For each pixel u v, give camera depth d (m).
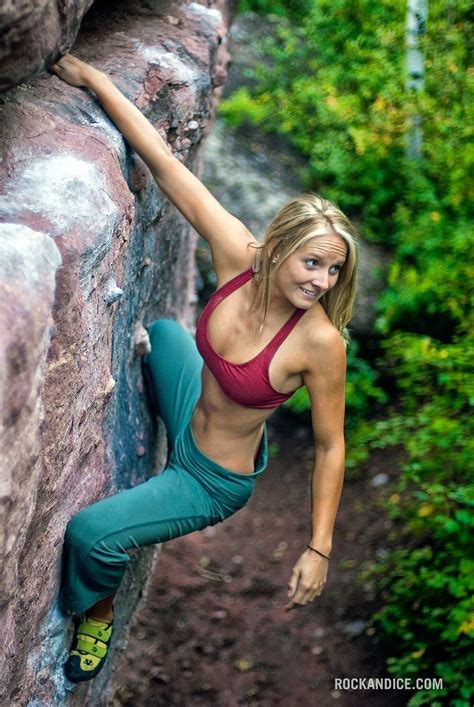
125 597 4.43
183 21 4.02
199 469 3.24
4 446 1.96
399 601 5.21
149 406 4.14
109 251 2.75
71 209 2.52
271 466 7.03
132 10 4.01
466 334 6.10
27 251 2.09
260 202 8.27
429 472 5.32
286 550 6.22
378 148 7.97
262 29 10.41
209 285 7.57
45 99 2.92
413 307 7.15
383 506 6.17
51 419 2.51
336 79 8.77
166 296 4.70
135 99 3.32
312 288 2.75
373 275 7.73
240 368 2.95
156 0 4.08
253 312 2.92
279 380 2.96
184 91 3.63
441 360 5.21
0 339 1.90
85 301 2.60
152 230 3.71
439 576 4.73
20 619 2.67
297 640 5.52
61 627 3.17
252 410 3.07
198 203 3.04
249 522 6.48
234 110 8.95
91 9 3.84
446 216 7.36
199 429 3.25
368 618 5.49
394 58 8.23
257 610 5.77
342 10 8.93
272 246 2.80
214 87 4.20
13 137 2.68
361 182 8.36
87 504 3.15
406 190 8.11
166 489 3.21
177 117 3.64
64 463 2.73
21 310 1.98
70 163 2.68
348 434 7.02
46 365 2.41
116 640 4.52
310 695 5.17
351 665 5.27
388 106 7.84
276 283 2.83
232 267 3.00
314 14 9.23
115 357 3.36
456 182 7.08
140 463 4.10
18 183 2.55
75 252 2.43
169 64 3.61
